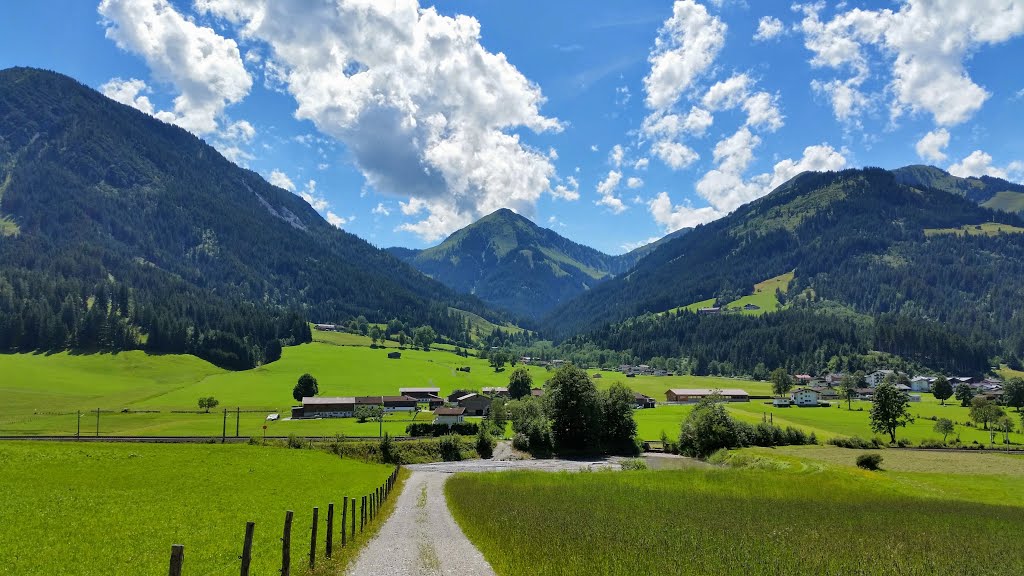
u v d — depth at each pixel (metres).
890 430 125.50
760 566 28.25
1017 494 65.19
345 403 155.00
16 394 153.00
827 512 47.56
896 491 63.66
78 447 72.25
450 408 138.50
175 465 65.44
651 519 41.41
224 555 28.39
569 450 114.50
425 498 52.66
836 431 131.12
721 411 111.62
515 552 28.30
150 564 26.86
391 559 26.58
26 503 40.19
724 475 73.06
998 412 139.12
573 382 116.19
